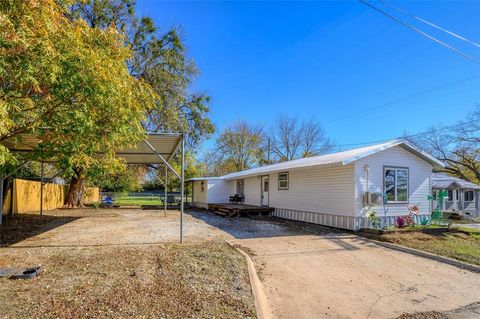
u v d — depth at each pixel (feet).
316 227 38.65
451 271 20.42
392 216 37.24
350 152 41.68
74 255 20.10
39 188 55.72
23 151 32.14
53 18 14.33
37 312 10.89
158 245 24.20
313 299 15.23
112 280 14.80
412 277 19.02
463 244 27.96
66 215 49.19
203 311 11.71
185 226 37.45
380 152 37.11
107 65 16.81
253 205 60.49
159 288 13.91
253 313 12.04
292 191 47.60
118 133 19.13
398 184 38.19
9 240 26.55
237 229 36.09
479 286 17.54
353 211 34.83
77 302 11.94
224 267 18.10
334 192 38.22
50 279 14.80
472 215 71.46
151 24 56.18
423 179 40.42
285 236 31.42
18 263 17.88
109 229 33.94
